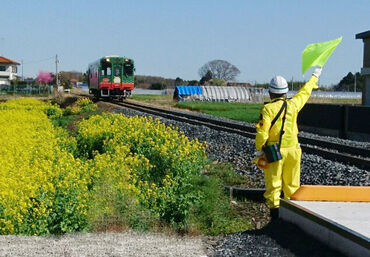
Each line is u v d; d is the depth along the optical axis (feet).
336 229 15.51
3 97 223.10
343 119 64.13
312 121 70.69
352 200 19.38
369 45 89.97
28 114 84.58
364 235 14.96
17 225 22.71
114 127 48.03
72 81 413.39
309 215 16.93
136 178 31.71
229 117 91.15
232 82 291.38
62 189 24.94
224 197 28.50
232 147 46.32
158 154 35.78
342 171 32.76
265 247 16.67
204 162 37.42
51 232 23.04
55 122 80.79
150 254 16.97
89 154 46.42
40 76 330.13
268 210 26.94
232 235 18.78
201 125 66.54
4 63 351.67
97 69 137.18
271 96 20.01
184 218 24.31
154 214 24.77
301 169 34.63
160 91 303.48
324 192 19.43
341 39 20.53
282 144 19.58
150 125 47.24
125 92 136.36
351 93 191.42
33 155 37.11
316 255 15.42
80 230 22.79
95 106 111.86
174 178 30.91
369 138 58.95
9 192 24.02
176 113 93.20
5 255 16.80
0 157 35.17
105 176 29.48
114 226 22.85
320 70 20.49
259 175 34.60
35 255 16.80
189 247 17.94
